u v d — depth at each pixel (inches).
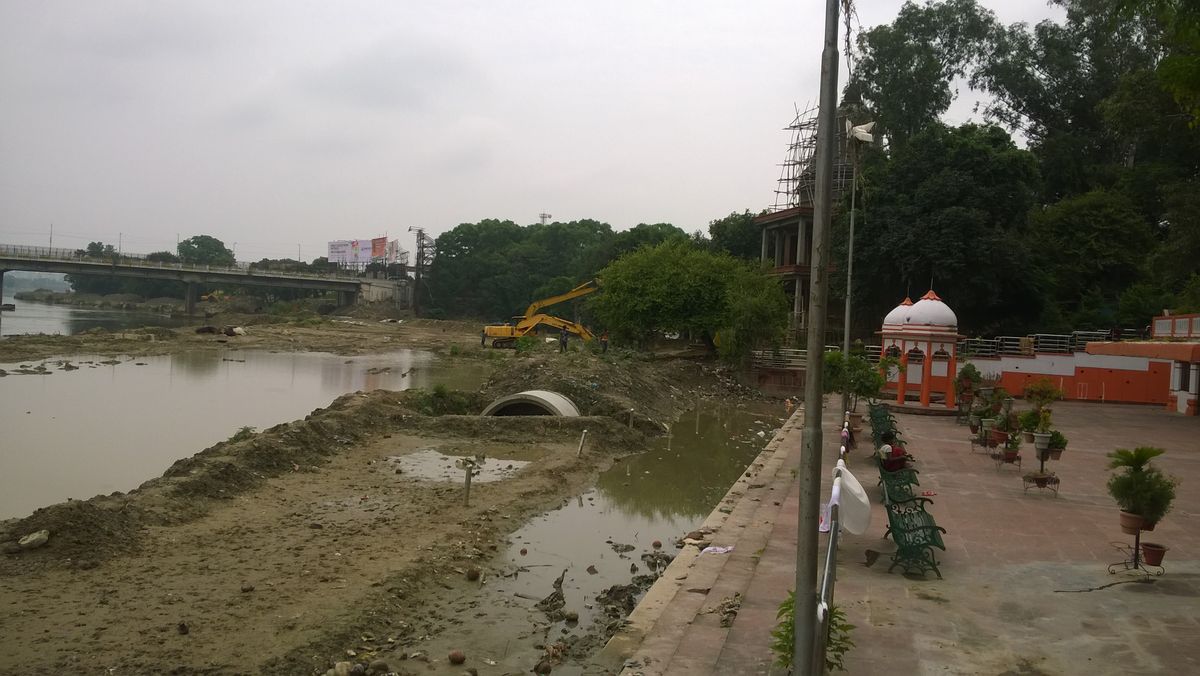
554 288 3885.3
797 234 2377.0
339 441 823.7
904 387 1185.4
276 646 335.3
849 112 591.8
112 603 375.9
